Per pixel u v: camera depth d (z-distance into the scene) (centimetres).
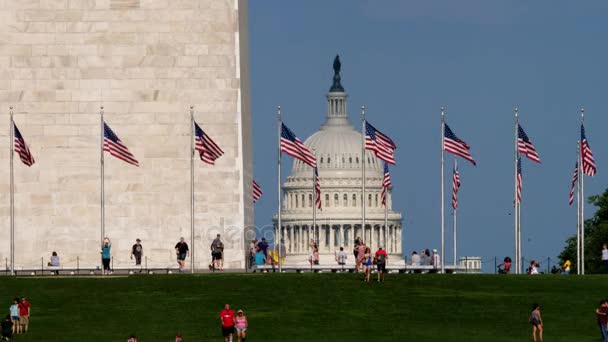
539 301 14288
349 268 16912
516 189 16862
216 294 14425
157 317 13712
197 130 15788
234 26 16912
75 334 13150
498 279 15112
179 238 16925
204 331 13275
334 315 13800
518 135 16475
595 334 13288
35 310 13950
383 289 14612
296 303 14162
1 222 16925
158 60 16912
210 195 16900
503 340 13012
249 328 13362
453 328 13462
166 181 16938
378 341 12938
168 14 16925
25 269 16362
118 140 15800
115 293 14462
